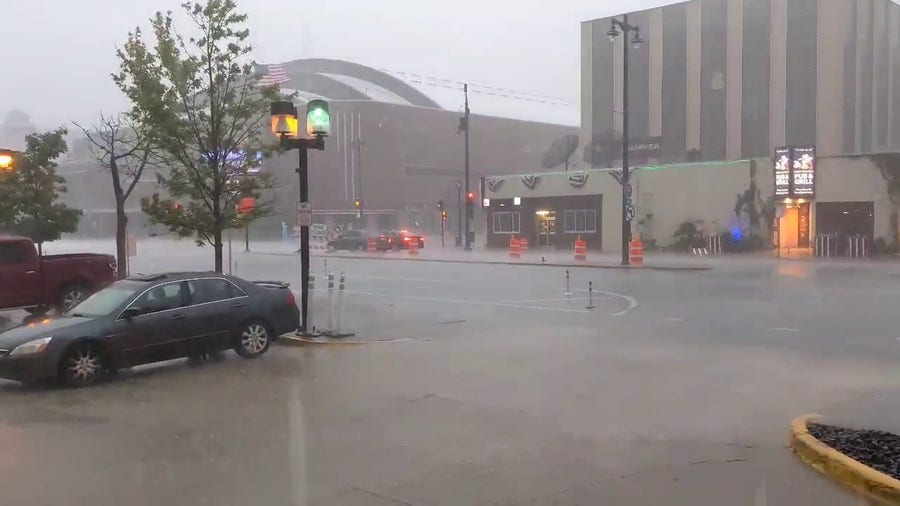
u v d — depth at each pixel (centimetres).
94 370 1127
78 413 945
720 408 920
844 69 5528
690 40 6153
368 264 4222
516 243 4591
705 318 1761
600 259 4250
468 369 1194
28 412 953
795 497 611
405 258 4719
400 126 9419
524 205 5506
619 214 4912
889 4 6153
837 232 4138
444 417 893
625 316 1828
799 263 3644
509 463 712
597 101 6681
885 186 3953
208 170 1739
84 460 741
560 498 615
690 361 1236
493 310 1995
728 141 5978
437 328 1662
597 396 993
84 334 1116
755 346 1373
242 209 1811
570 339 1488
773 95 5772
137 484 665
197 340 1245
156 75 1747
